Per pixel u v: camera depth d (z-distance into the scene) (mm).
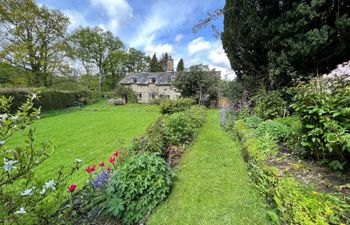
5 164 1303
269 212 1777
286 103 4605
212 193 2678
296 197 1471
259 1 4977
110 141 6258
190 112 8562
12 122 1465
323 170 2125
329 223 1229
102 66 31484
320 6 3928
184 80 16297
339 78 2930
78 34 27656
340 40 3941
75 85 20984
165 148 4434
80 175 3633
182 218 2248
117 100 22516
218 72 16750
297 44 4164
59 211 2061
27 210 1503
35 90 1728
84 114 13922
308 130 2359
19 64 15531
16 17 14398
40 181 1607
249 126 4531
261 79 5836
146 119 11086
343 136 1847
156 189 2578
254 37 5043
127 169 2648
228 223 2068
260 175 2359
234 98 7512
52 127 8938
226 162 3678
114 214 2234
